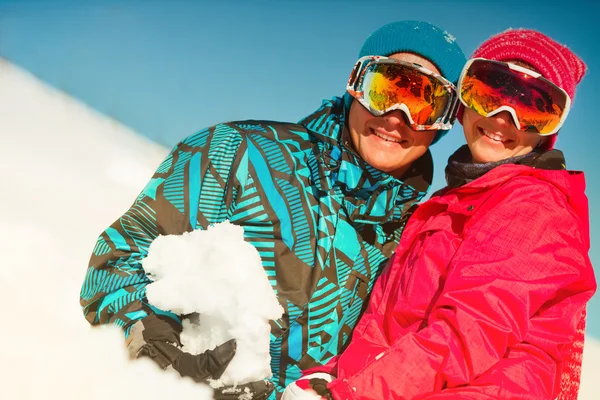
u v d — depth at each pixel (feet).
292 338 6.65
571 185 6.00
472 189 6.15
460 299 5.51
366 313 6.67
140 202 6.79
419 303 6.01
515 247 5.62
